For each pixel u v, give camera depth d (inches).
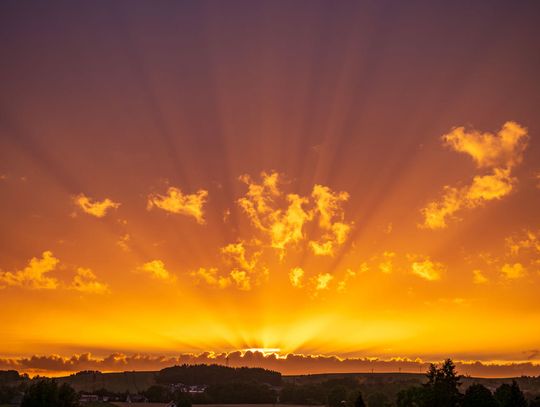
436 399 6510.8
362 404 6717.5
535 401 7332.7
